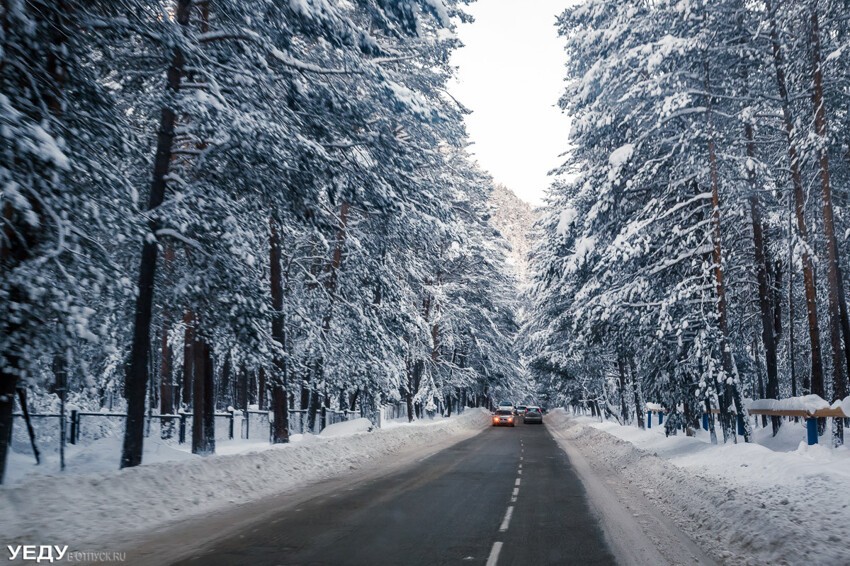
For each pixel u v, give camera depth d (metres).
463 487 16.23
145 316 14.78
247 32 14.78
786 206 24.27
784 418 29.02
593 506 13.35
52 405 21.91
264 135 14.04
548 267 25.02
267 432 27.75
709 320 20.70
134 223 11.64
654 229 22.17
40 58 10.94
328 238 24.69
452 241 24.00
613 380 48.91
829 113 20.48
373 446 26.36
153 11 13.36
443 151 46.31
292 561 8.30
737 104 21.17
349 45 15.66
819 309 32.72
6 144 8.95
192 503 12.17
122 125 12.45
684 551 9.17
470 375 58.44
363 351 26.91
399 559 8.55
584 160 29.14
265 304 15.64
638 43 22.22
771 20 19.86
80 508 9.86
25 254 10.84
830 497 10.44
